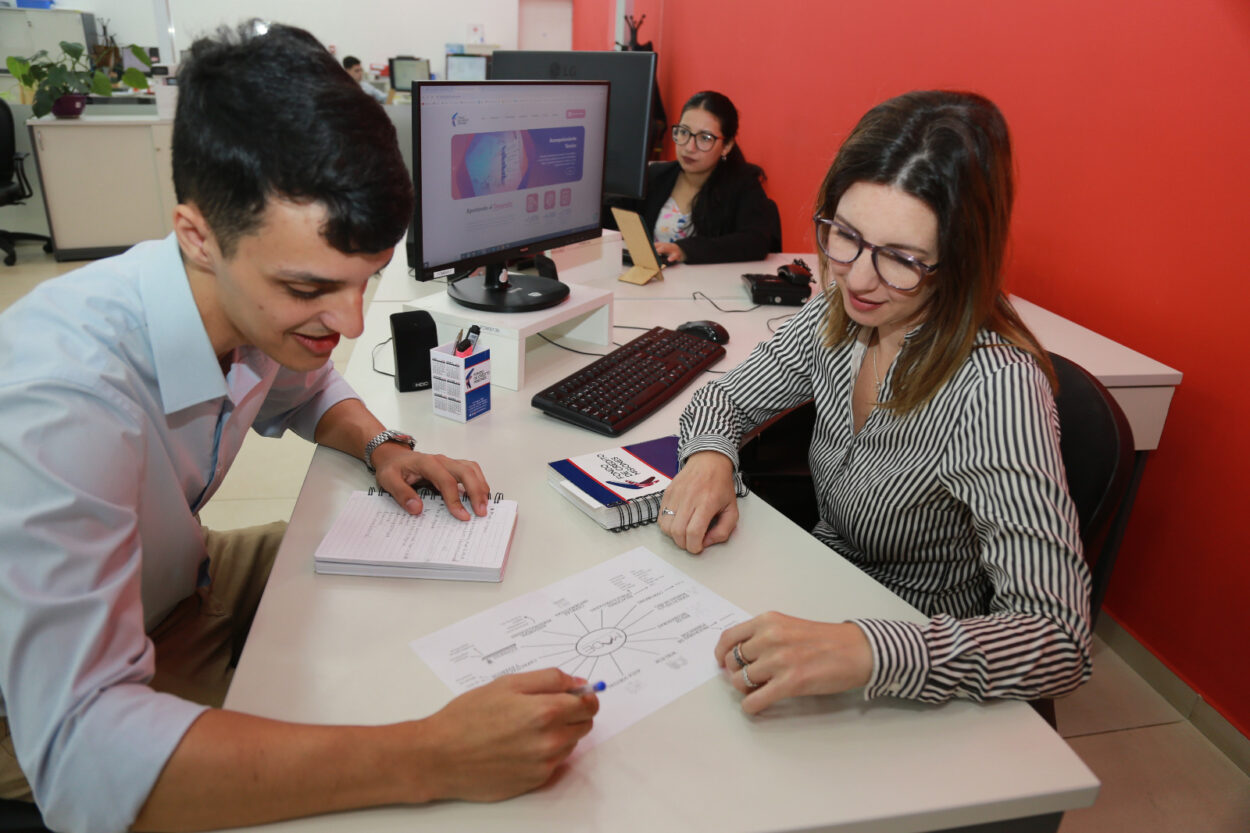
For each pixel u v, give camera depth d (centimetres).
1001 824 70
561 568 93
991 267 92
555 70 232
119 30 784
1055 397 107
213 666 100
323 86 65
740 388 129
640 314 188
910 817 65
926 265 90
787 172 362
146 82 494
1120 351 167
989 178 88
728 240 241
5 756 82
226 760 60
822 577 94
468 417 129
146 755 60
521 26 916
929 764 70
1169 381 157
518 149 149
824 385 121
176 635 97
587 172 167
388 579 90
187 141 65
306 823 62
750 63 399
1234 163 151
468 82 134
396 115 355
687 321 182
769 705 74
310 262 67
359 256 69
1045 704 97
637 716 73
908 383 100
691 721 73
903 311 97
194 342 80
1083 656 80
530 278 165
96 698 62
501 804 64
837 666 73
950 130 87
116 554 67
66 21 648
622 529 101
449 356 125
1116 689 184
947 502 104
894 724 74
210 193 65
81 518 64
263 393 100
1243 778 162
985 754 71
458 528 97
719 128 256
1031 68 202
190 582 98
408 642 80
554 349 163
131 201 462
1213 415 161
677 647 82
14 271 447
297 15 852
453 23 888
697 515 98
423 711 71
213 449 95
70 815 62
